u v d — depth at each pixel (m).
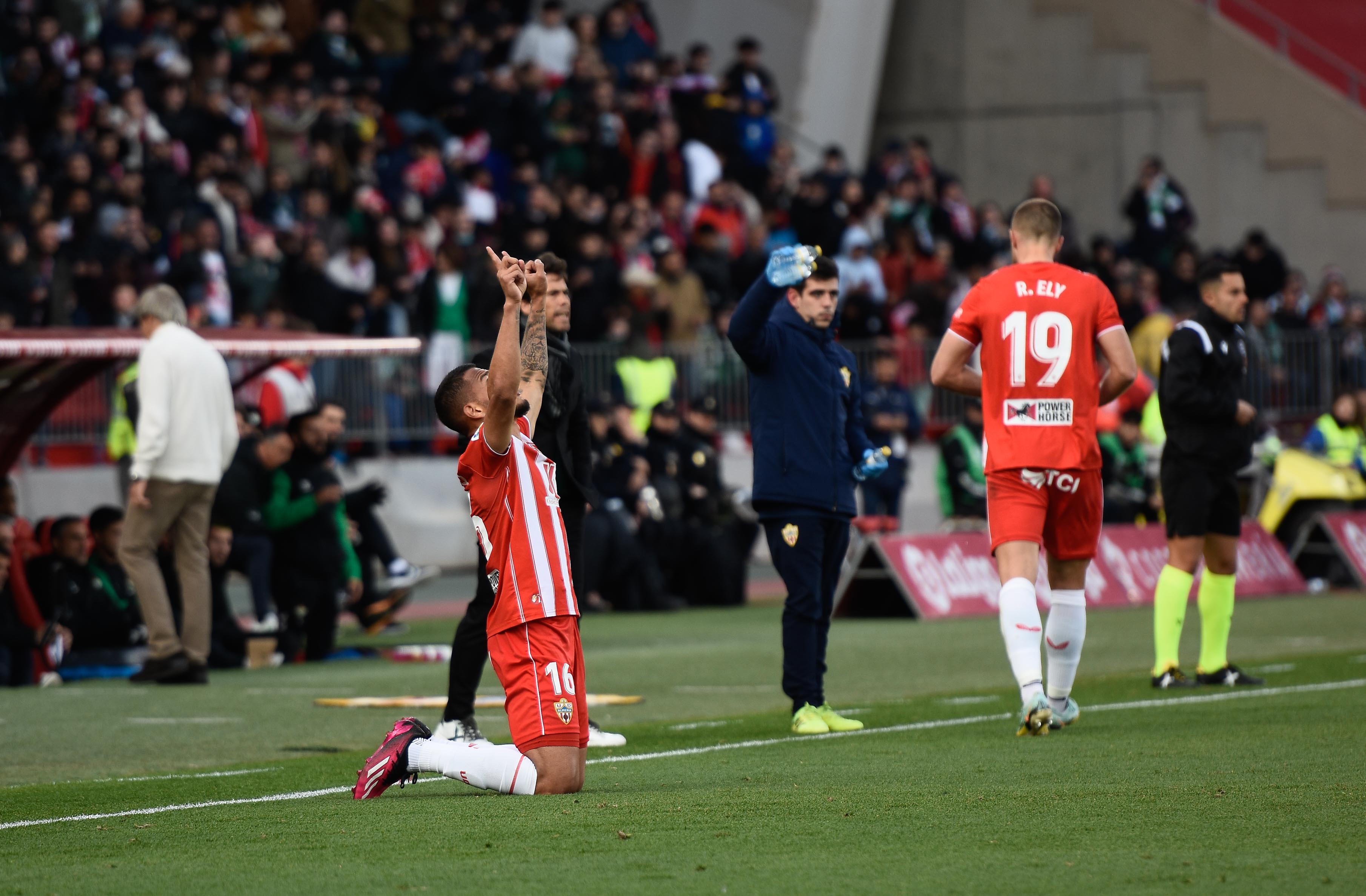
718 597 61.78
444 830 18.59
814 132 105.62
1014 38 111.12
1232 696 32.41
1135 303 85.88
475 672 26.95
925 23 113.25
